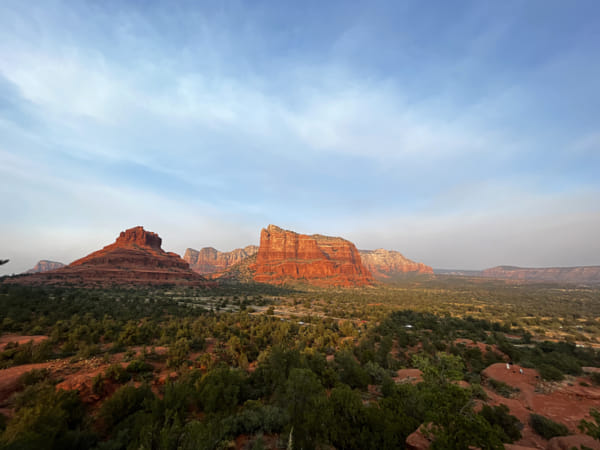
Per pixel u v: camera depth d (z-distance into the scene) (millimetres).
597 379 25641
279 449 12586
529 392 23719
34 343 32969
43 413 12422
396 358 40750
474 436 10070
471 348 42781
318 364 27234
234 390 19641
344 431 12312
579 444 14234
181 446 11281
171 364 29078
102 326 43062
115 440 12766
